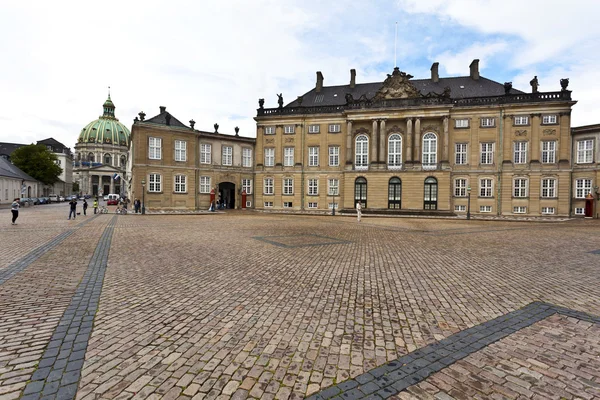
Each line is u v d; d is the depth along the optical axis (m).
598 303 6.75
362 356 4.45
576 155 39.25
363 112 44.38
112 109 163.88
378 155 44.88
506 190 41.06
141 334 4.98
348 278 8.46
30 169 79.31
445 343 4.88
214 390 3.62
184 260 10.34
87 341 4.72
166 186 44.00
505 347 4.78
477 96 43.38
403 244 14.71
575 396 3.64
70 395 3.48
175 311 5.96
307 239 15.82
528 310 6.29
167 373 3.94
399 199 43.41
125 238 15.23
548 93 39.53
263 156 49.47
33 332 4.98
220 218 29.77
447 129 41.66
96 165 144.88
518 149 40.81
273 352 4.51
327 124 47.19
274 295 6.96
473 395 3.63
